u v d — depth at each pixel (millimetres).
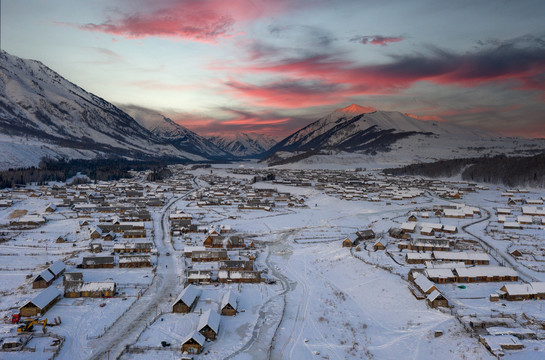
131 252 135750
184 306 90438
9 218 192375
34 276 110812
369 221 190750
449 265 112812
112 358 71250
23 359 69250
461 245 138750
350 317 90000
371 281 109062
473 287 100312
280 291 105562
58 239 149250
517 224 165250
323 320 88375
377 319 88938
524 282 103375
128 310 91125
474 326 78062
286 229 178250
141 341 76938
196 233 168750
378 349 76250
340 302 98438
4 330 79000
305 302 98625
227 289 105750
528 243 141250
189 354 73375
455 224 176500
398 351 74938
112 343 76375
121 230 167875
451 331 78062
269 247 149875
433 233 155750
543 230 162375
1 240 149625
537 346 70312
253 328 84188
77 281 99625
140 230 164250
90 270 117938
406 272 112250
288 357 73250
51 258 129875
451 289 99188
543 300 92188
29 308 86500
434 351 73312
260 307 95125
